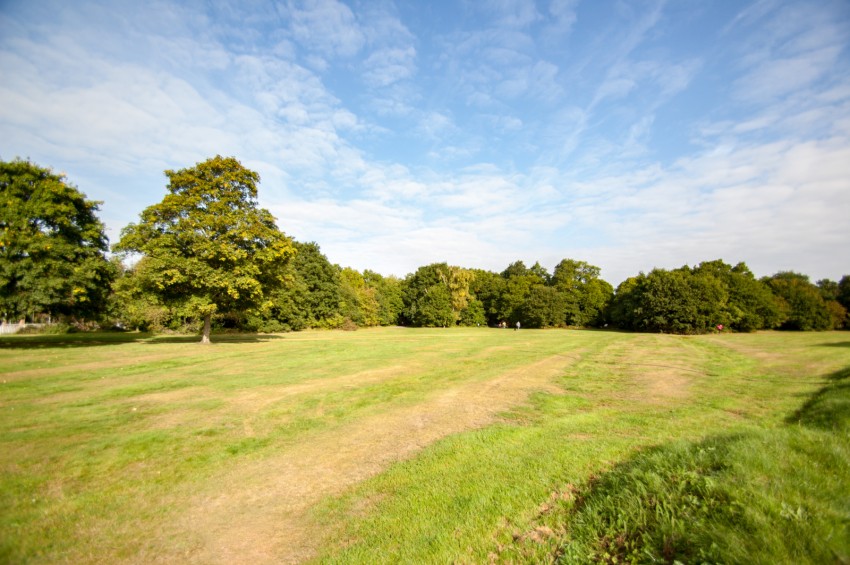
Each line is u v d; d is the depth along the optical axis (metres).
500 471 5.98
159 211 23.89
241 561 4.09
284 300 49.28
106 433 7.81
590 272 78.75
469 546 4.13
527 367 16.83
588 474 5.72
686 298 47.84
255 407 10.02
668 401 10.57
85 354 19.08
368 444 7.52
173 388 11.95
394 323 78.44
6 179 19.98
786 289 54.53
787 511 3.58
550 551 3.95
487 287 78.94
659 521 3.89
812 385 12.30
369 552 4.12
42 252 19.16
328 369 15.96
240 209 25.86
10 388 11.31
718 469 4.75
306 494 5.58
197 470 6.32
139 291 23.17
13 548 4.18
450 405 10.34
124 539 4.46
